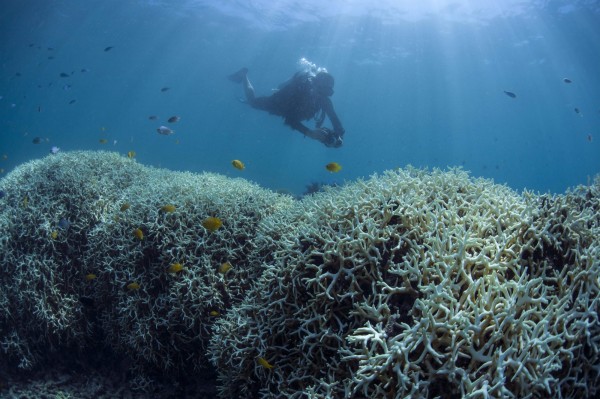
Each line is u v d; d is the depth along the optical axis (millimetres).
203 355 4922
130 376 5348
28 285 5547
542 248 3311
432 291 2910
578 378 2826
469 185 4211
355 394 3029
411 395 2594
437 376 2678
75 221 6195
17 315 5570
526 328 2639
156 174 7570
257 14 30781
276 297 3842
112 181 6965
